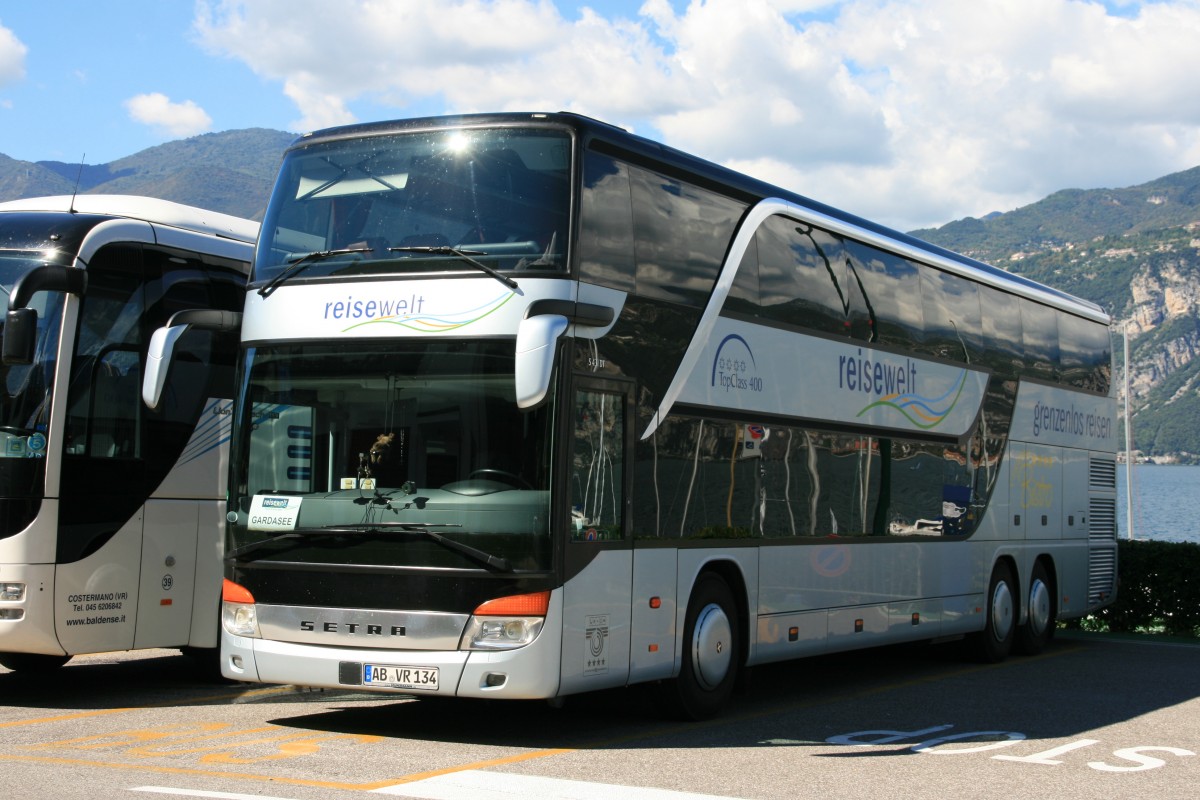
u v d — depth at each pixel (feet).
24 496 35.06
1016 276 59.36
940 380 50.34
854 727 35.70
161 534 38.63
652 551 33.35
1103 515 66.28
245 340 32.91
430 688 29.60
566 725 34.53
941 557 49.90
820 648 41.34
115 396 37.50
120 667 46.24
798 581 40.16
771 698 42.16
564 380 30.30
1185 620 70.33
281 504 31.45
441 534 29.78
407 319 30.94
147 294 38.83
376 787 25.35
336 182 33.01
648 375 33.53
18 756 28.50
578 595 30.48
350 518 30.66
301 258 32.60
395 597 30.01
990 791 27.43
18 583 34.81
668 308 34.55
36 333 35.09
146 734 31.76
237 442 32.40
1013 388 56.90
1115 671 51.88
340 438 31.14
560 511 29.96
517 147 31.81
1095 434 65.87
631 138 33.73
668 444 34.24
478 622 29.45
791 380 40.27
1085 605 63.41
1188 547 70.69
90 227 37.32
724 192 37.91
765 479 38.65
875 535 45.03
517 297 30.32
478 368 30.25
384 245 31.83
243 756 28.68
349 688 30.32
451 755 29.30
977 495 53.11
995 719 37.99
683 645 34.88
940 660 55.47
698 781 27.17
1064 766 30.63
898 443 46.85
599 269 31.83
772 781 27.58
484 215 31.40
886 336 46.47
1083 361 65.16
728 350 37.14
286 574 31.17
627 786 26.18
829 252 43.34
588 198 31.60
